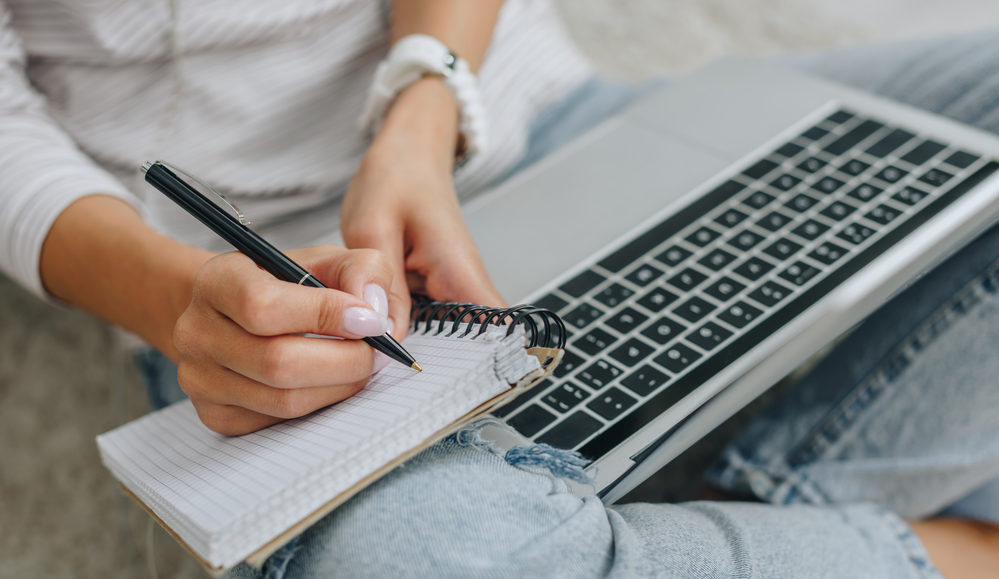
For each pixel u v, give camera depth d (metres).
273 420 0.42
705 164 0.68
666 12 1.48
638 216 0.64
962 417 0.65
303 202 0.78
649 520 0.44
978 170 0.62
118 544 0.91
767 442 0.73
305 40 0.77
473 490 0.39
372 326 0.39
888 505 0.68
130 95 0.73
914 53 0.79
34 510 0.95
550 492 0.40
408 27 0.72
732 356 0.49
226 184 0.75
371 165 0.58
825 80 0.76
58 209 0.59
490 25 0.74
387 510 0.38
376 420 0.37
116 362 1.03
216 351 0.41
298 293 0.38
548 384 0.49
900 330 0.69
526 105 0.88
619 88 0.92
